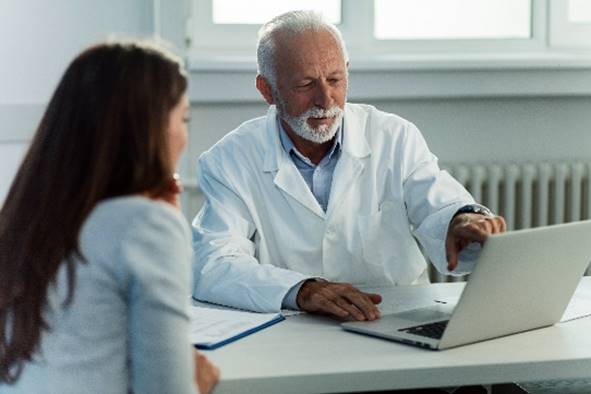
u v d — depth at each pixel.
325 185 2.42
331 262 2.38
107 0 3.47
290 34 2.30
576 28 3.88
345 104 2.40
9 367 1.42
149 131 1.40
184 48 3.52
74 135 1.40
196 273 2.22
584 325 1.92
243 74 3.49
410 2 3.80
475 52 3.82
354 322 1.91
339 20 3.75
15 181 1.43
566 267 1.84
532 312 1.84
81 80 1.41
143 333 1.38
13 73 3.47
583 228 1.81
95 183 1.38
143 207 1.38
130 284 1.38
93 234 1.38
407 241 2.44
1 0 3.44
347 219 2.40
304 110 2.29
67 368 1.39
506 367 1.65
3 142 3.48
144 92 1.40
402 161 2.46
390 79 3.55
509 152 3.71
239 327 1.87
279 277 2.07
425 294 2.19
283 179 2.38
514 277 1.74
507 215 3.63
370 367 1.62
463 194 2.40
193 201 3.52
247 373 1.60
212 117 3.54
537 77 3.63
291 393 1.59
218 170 2.42
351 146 2.42
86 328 1.39
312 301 1.99
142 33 3.50
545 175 3.65
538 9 3.86
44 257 1.38
